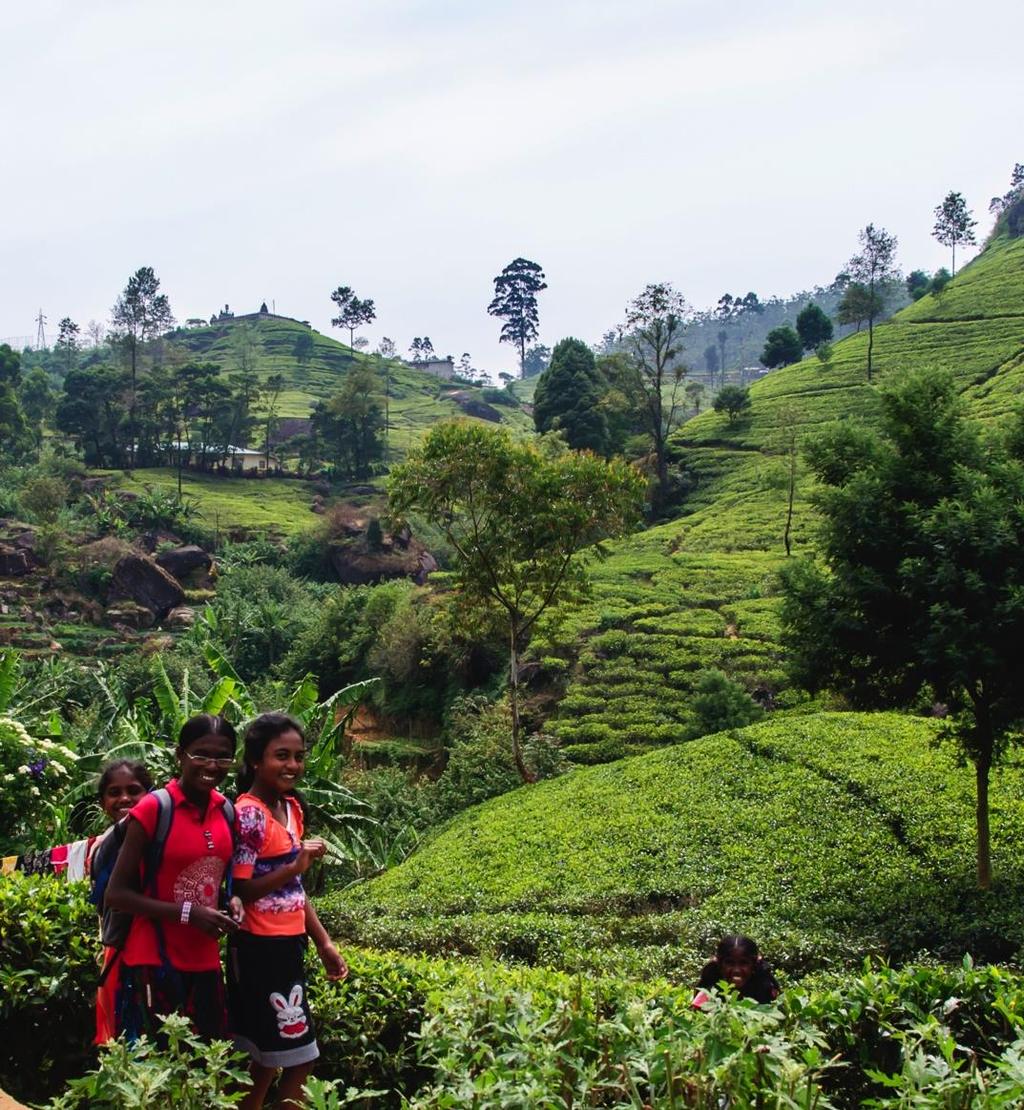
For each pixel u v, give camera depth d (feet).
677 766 78.69
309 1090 12.31
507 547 95.04
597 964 42.96
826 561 57.11
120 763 21.24
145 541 252.21
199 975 15.87
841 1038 16.84
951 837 58.23
